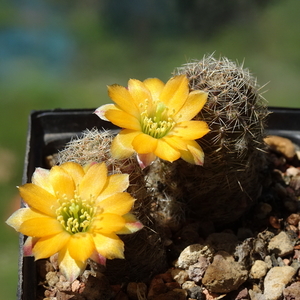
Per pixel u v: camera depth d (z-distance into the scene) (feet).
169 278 0.81
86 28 2.45
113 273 0.78
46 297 0.80
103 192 0.71
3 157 1.54
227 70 0.80
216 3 2.47
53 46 2.30
